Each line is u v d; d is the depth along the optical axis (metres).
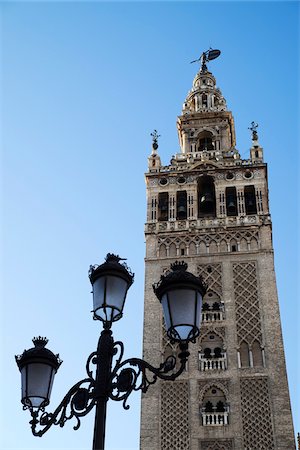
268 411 48.84
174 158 68.44
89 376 15.45
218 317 54.97
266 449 47.00
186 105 77.25
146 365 14.94
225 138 72.25
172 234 61.38
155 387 51.47
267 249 58.72
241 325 54.09
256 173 64.44
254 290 56.16
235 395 50.06
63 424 15.26
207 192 64.50
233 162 65.69
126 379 14.80
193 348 53.31
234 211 62.88
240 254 58.81
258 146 66.50
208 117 74.06
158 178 66.06
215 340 53.72
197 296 14.67
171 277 14.77
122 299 15.98
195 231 61.03
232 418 48.88
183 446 48.12
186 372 51.91
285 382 50.25
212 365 52.09
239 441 47.72
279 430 47.75
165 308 14.66
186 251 59.97
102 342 15.49
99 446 13.65
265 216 60.94
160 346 54.12
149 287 58.25
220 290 56.69
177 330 14.33
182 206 63.91
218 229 60.75
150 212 63.59
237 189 63.50
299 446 49.84
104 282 15.94
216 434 48.31
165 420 49.62
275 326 53.56
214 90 78.69
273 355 51.84
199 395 50.53
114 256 16.69
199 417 49.34
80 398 15.22
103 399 14.59
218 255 59.09
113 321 15.81
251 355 52.16
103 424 14.12
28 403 15.91
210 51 84.81
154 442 48.59
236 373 51.22
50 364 16.38
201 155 67.50
